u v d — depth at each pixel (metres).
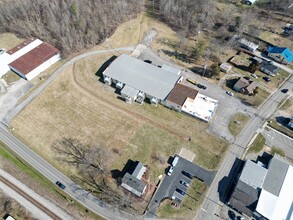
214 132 85.00
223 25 122.69
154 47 112.94
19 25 115.62
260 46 114.94
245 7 135.88
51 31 114.19
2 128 85.81
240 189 69.88
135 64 100.38
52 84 98.06
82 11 118.81
